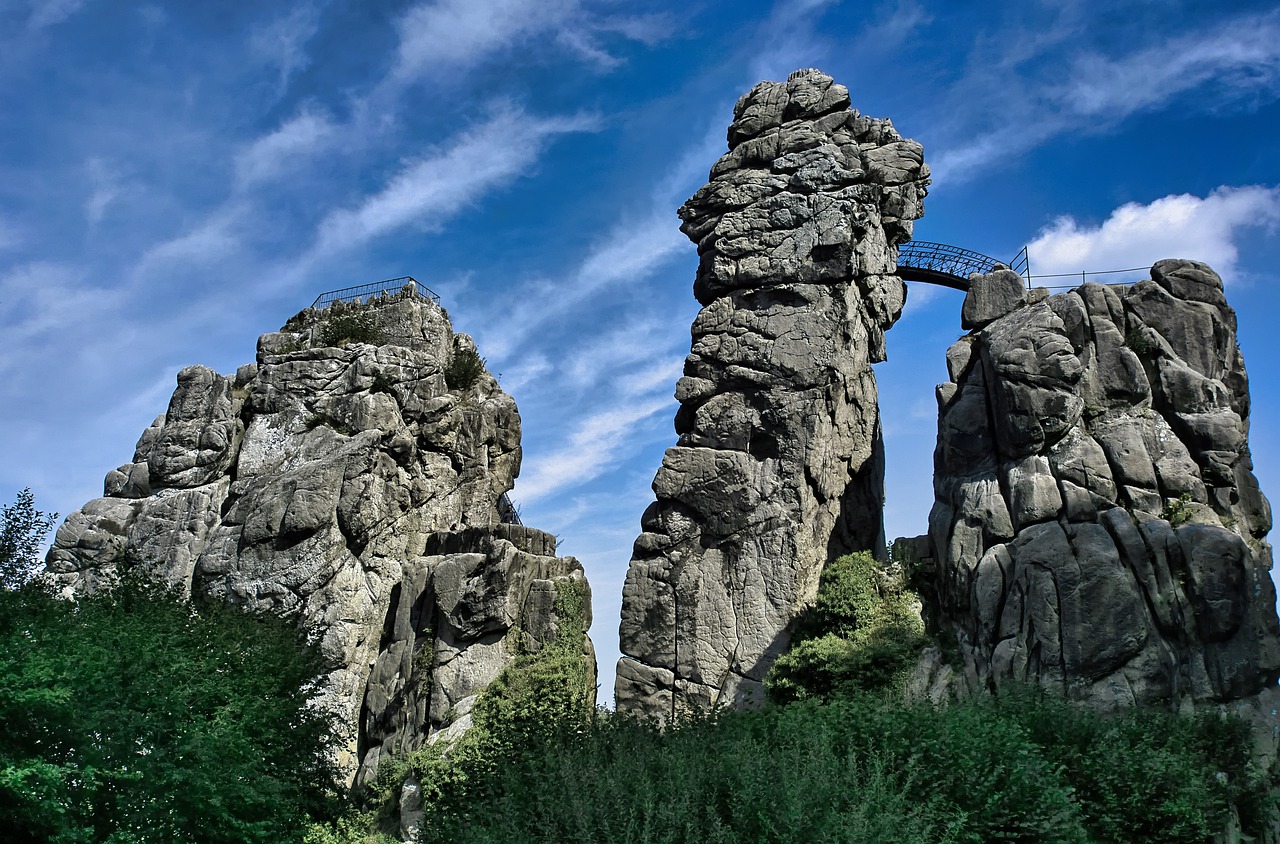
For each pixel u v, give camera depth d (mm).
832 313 35812
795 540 33812
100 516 44000
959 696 29016
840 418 35562
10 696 23766
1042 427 30906
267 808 29016
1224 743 25484
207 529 43312
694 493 35094
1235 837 24047
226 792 26938
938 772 23375
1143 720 25812
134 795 25312
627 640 34406
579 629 37469
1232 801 24531
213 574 41281
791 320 36031
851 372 35906
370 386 44031
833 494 35219
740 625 33531
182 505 43625
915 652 30703
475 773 32625
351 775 37969
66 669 25234
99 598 33656
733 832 21594
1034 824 22344
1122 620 28062
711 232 38031
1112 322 32344
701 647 33656
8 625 27484
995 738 24031
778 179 37719
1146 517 29406
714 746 25828
